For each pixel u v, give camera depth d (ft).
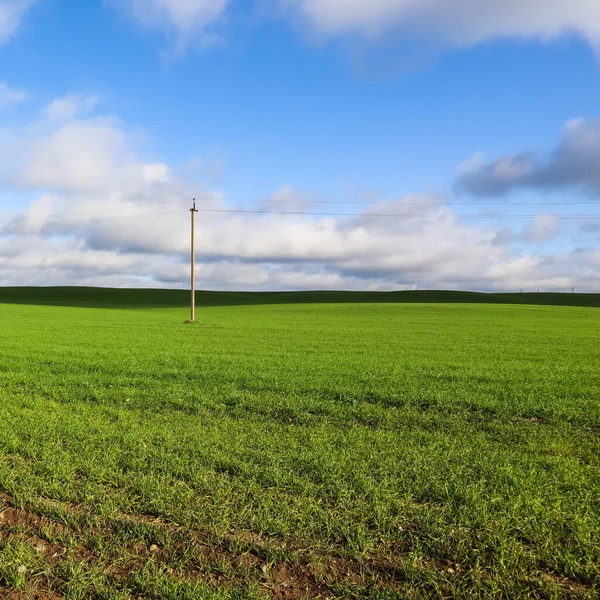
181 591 14.52
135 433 30.09
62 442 28.76
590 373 58.29
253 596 14.34
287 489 21.89
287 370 57.21
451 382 50.42
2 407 37.52
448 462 25.46
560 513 19.26
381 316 193.67
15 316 161.58
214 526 18.19
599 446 28.89
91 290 383.24
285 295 394.73
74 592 14.51
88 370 55.67
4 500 20.72
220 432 31.01
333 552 16.81
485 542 17.35
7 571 15.42
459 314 205.16
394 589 14.85
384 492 21.16
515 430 32.78
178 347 81.76
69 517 18.69
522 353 80.02
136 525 18.19
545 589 14.75
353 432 31.48
